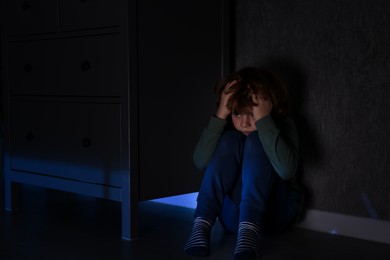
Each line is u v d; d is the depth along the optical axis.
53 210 2.10
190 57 1.81
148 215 2.01
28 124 1.98
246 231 1.39
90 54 1.72
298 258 1.44
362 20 1.66
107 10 1.65
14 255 1.46
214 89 1.75
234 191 1.55
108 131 1.68
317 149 1.79
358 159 1.70
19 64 2.00
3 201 2.29
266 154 1.48
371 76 1.66
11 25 2.02
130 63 1.60
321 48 1.76
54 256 1.45
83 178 1.78
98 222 1.88
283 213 1.60
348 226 1.72
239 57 1.97
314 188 1.80
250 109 1.49
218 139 1.57
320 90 1.77
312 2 1.77
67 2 1.78
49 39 1.87
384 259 1.45
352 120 1.71
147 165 1.68
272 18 1.87
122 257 1.45
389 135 1.63
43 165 1.93
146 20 1.65
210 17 1.89
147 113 1.67
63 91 1.83
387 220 1.64
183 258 1.44
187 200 2.16
